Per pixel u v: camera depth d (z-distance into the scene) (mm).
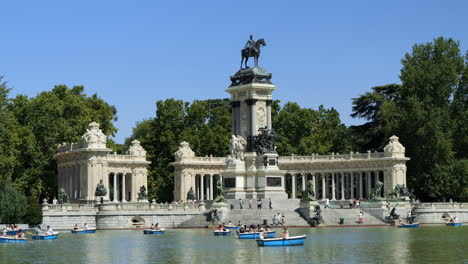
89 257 101000
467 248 108250
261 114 182375
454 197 195625
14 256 102750
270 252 104125
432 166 195875
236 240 123750
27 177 191250
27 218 152000
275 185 176875
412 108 195875
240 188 177000
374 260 95062
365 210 166875
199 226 157625
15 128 191000
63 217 153500
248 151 179250
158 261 96375
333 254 101188
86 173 184875
